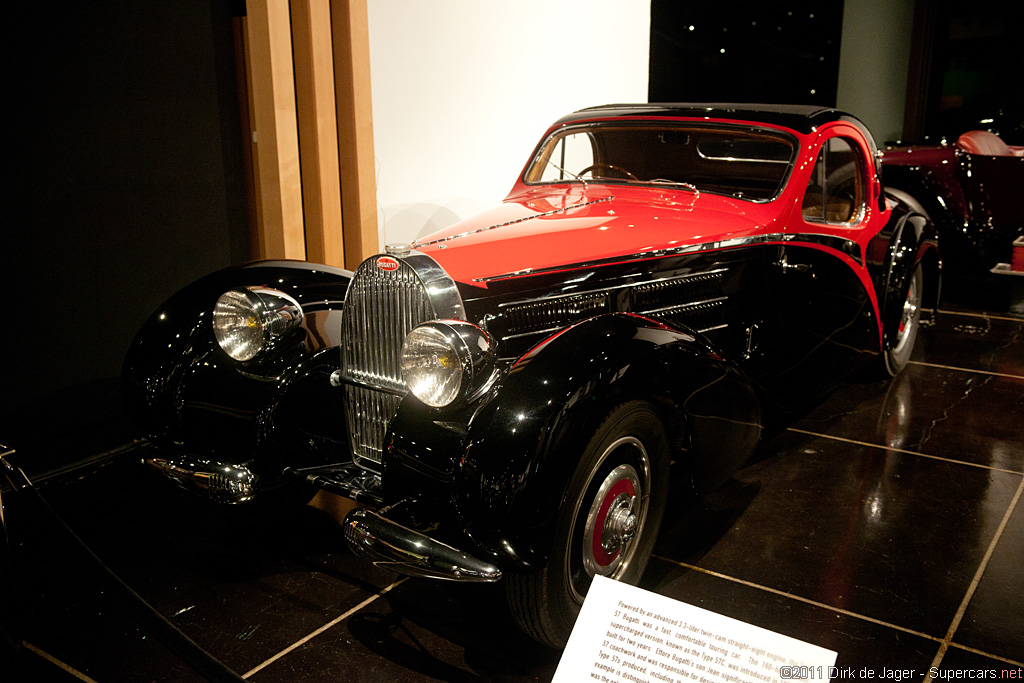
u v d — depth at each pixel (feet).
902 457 9.98
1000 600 6.97
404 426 6.15
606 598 4.71
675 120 9.76
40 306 9.63
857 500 8.86
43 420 9.87
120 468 9.66
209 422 7.23
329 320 8.02
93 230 10.03
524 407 5.62
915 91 31.01
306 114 10.93
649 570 7.48
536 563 5.47
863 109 27.76
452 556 5.37
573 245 7.53
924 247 12.67
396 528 5.58
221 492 6.70
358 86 11.18
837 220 11.27
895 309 11.95
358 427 7.16
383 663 6.24
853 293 10.82
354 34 10.96
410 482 6.06
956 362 13.97
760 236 8.83
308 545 8.05
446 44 13.39
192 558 7.77
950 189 18.86
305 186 11.28
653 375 6.16
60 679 6.05
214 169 11.32
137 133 10.28
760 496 8.97
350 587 7.32
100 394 10.44
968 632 6.53
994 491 9.03
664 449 6.68
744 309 9.12
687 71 23.94
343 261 11.87
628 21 17.69
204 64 10.89
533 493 5.45
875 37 27.25
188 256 11.22
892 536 8.07
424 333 5.88
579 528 6.01
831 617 6.73
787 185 9.17
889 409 11.68
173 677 6.10
